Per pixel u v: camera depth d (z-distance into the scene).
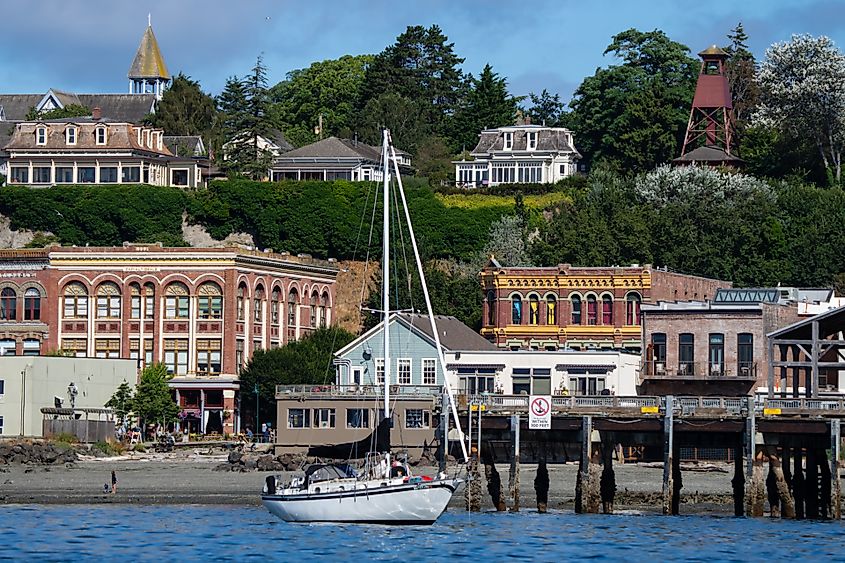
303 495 128.25
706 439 134.12
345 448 129.12
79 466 175.12
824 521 130.88
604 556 113.94
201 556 114.50
